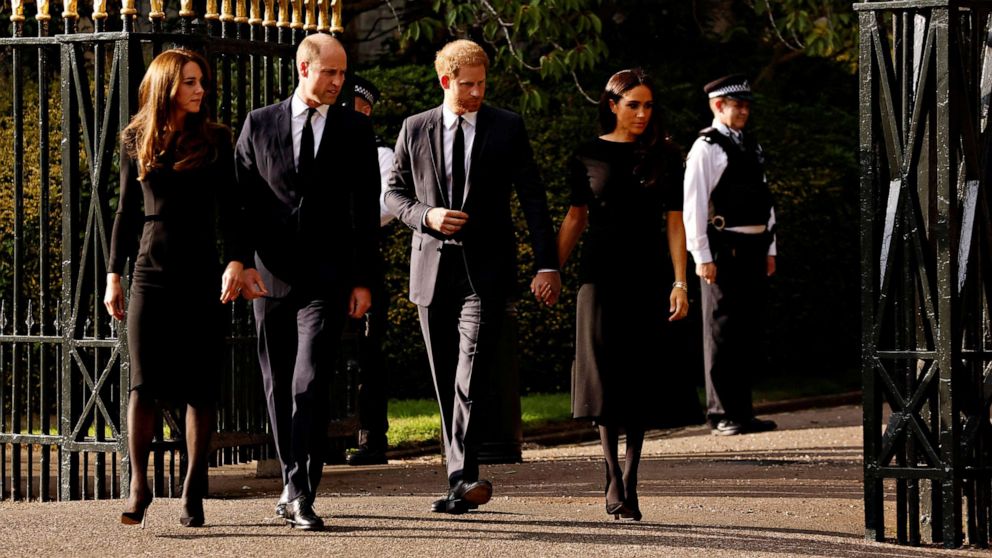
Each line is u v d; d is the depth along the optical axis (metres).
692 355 17.03
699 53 38.19
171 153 15.16
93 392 19.27
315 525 15.36
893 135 15.69
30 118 29.36
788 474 21.98
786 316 35.91
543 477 21.55
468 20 31.66
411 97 31.28
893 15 15.98
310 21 21.22
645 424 16.66
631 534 15.52
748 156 27.05
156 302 15.24
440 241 16.70
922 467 15.73
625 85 16.69
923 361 16.11
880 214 15.97
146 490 15.59
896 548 15.56
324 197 15.66
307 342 15.50
